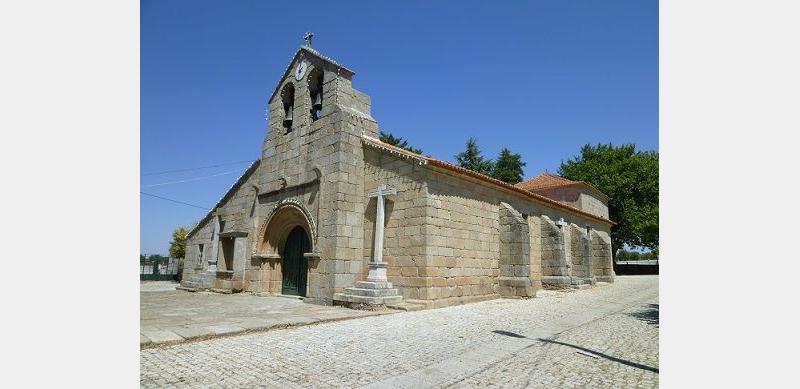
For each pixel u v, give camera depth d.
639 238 40.03
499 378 5.88
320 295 14.70
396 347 7.74
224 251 20.77
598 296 17.98
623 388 5.48
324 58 17.02
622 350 7.56
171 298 16.97
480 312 12.53
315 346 7.77
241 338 8.44
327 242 14.95
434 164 13.95
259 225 19.03
